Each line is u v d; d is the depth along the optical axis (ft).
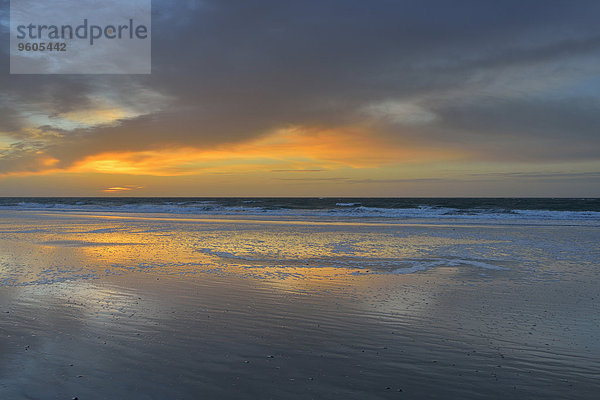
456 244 49.29
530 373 13.87
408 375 13.61
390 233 62.59
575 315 20.59
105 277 29.43
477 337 17.37
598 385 13.03
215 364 14.26
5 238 55.47
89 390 12.17
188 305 22.07
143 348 15.69
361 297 24.04
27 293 24.45
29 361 14.30
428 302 23.03
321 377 13.35
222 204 199.41
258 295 24.41
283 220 94.68
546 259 38.34
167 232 64.34
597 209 141.59
